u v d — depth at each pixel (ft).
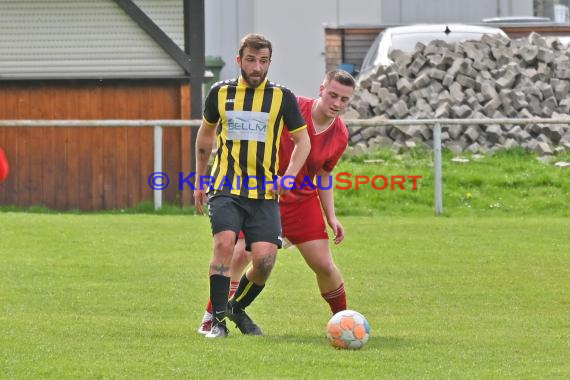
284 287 96.53
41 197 169.58
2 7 175.83
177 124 157.07
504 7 273.95
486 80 192.65
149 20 173.47
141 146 169.27
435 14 273.13
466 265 107.76
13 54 175.73
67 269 103.30
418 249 116.98
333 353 66.44
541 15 295.28
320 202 77.10
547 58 195.93
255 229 71.31
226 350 66.44
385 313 85.51
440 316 84.17
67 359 63.82
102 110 172.55
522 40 202.49
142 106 172.76
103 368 61.52
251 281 73.10
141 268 104.47
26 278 98.37
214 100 70.85
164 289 94.12
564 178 161.99
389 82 194.39
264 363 63.00
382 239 123.65
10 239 120.88
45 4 175.52
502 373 61.82
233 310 74.33
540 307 88.38
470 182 161.07
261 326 78.69
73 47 175.73
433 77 193.06
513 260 110.63
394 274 102.83
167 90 173.06
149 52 175.22
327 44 237.25
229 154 70.33
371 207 154.51
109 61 175.42
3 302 87.04
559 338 74.18
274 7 262.47
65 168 169.58
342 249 116.88
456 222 138.41
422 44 199.41
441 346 70.23
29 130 169.58
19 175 169.58
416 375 60.90
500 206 153.48
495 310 86.99
